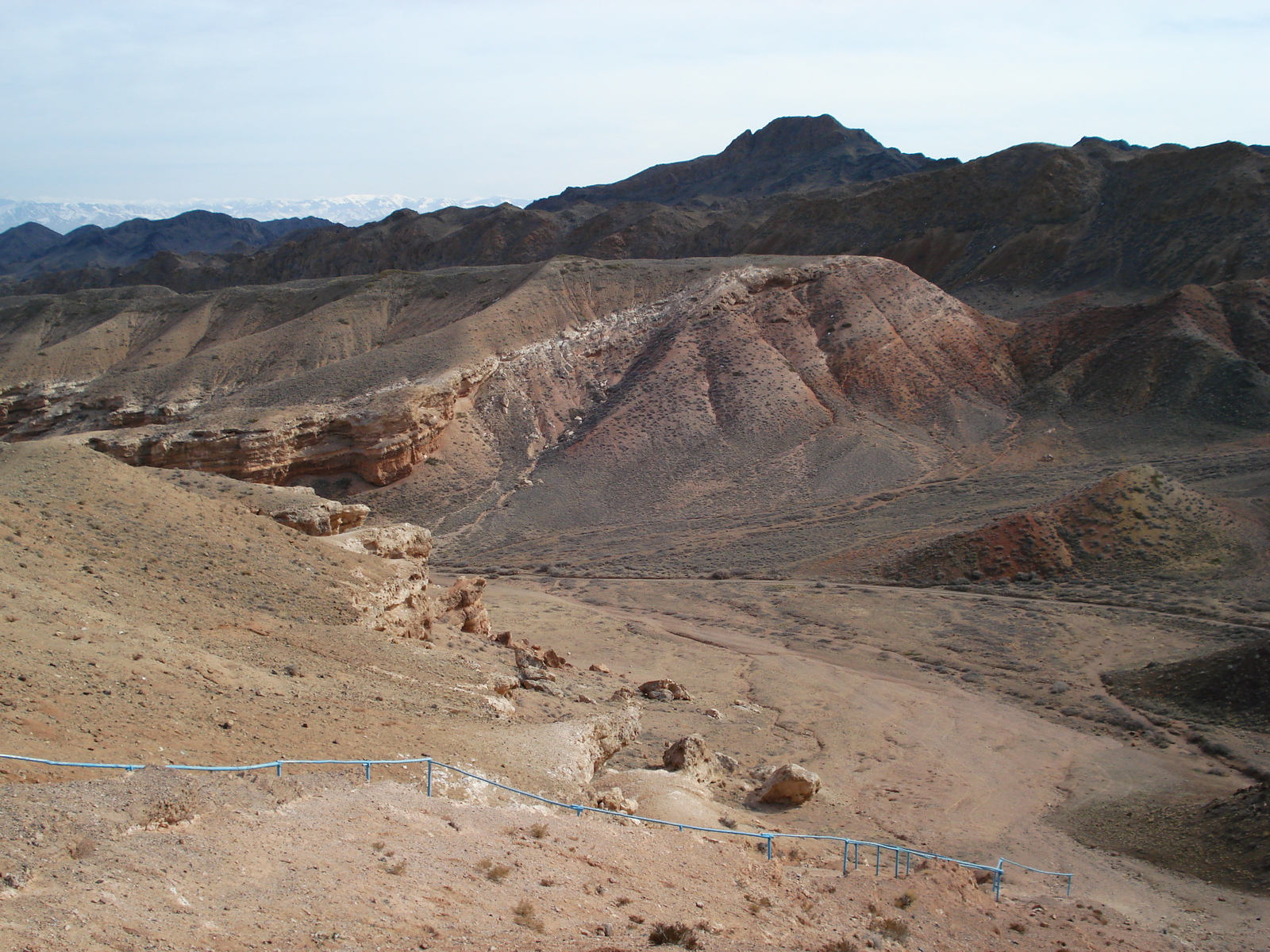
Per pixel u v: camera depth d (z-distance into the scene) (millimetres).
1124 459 80188
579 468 90562
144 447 82438
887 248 167125
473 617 38812
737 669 46094
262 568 27188
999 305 134875
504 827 13773
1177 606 50094
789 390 95938
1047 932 17578
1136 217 143625
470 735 19375
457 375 98688
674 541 76625
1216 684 38000
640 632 53719
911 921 15844
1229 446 79375
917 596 58000
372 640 25422
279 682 18953
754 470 87750
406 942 8898
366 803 12867
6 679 13562
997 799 29922
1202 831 26250
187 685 16359
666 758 26609
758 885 15102
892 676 45000
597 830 15289
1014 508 70188
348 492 89125
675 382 98875
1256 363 91062
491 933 9648
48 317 156500
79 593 19641
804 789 26156
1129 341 97375
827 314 105688
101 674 15234
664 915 11922
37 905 7680
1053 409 93875
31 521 23203
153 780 11078
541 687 30312
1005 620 51812
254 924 8484
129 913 8008
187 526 27812
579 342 109188
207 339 139250
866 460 85625
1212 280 122062
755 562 69188
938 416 93812
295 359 118188
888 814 27469
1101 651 46031
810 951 12148
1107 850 26047
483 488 91000
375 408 91125
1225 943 19172
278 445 86625
